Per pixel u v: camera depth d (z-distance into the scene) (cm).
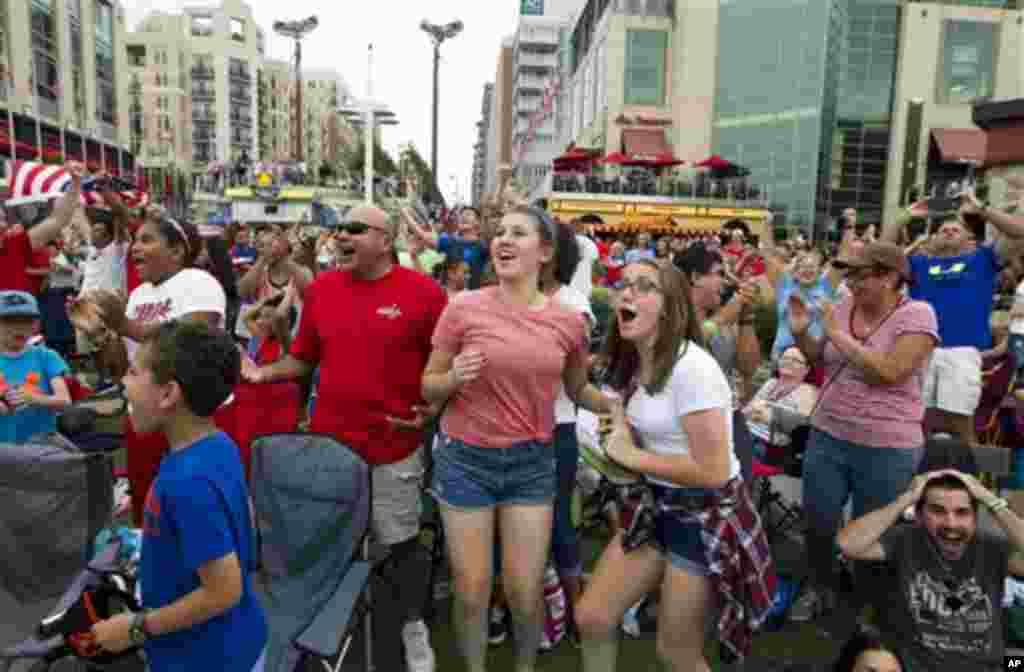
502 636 361
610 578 273
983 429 516
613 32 3747
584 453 425
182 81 9269
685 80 3703
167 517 190
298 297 535
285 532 311
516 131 8644
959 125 3509
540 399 289
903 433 327
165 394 189
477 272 575
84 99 4150
